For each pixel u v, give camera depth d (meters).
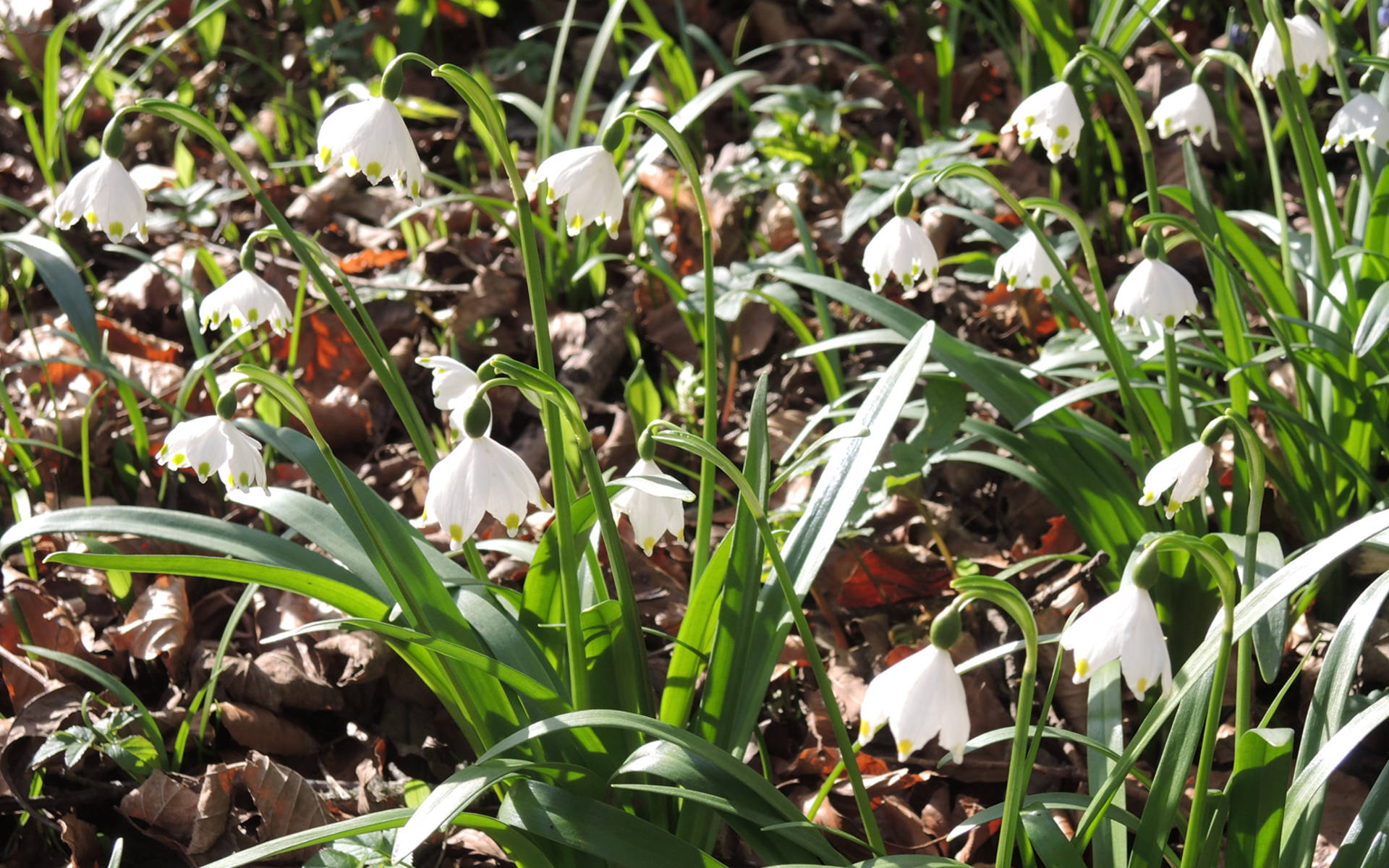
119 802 1.13
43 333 1.48
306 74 2.09
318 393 1.45
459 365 1.05
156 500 1.27
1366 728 0.99
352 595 1.03
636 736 1.05
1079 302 1.11
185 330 1.55
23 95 2.10
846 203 1.64
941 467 1.27
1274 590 0.99
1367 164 1.20
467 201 1.50
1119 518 1.15
